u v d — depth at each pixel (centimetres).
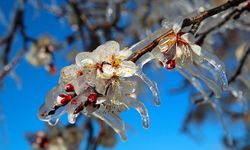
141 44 31
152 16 76
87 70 30
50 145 76
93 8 82
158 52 31
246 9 40
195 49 31
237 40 78
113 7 78
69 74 30
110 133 74
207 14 32
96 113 31
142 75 30
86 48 75
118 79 30
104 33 77
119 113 32
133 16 80
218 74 32
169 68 31
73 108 30
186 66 32
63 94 30
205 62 33
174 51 31
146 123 31
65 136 76
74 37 81
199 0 62
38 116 31
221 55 80
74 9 74
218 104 49
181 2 70
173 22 31
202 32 41
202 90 45
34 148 76
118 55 30
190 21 32
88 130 67
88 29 77
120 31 77
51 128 77
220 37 80
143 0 80
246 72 49
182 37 31
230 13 41
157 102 30
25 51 74
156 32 32
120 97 30
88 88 30
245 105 51
